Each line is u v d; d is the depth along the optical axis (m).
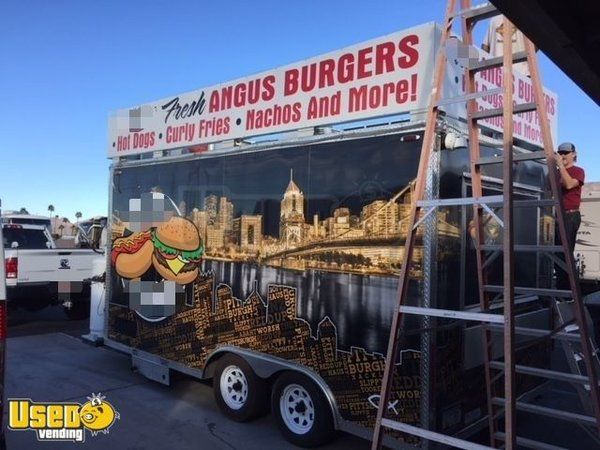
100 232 7.89
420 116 3.67
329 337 4.15
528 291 3.52
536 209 4.96
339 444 4.47
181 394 5.92
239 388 5.05
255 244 4.79
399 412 3.70
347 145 4.09
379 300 3.84
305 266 4.34
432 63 3.64
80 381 6.44
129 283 6.43
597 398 3.03
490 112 3.45
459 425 3.81
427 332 3.57
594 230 13.06
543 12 2.07
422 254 3.60
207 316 5.30
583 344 3.04
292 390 4.54
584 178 4.83
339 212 4.11
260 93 4.83
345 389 4.05
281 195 4.57
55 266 10.12
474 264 4.00
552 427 5.05
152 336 6.03
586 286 12.51
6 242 11.21
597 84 2.78
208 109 5.38
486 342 3.77
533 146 4.74
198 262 5.41
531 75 3.11
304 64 4.45
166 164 5.91
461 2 3.44
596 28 2.31
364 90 4.01
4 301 3.42
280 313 4.54
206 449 4.48
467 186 3.90
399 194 3.76
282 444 4.56
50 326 10.22
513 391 2.60
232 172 5.06
